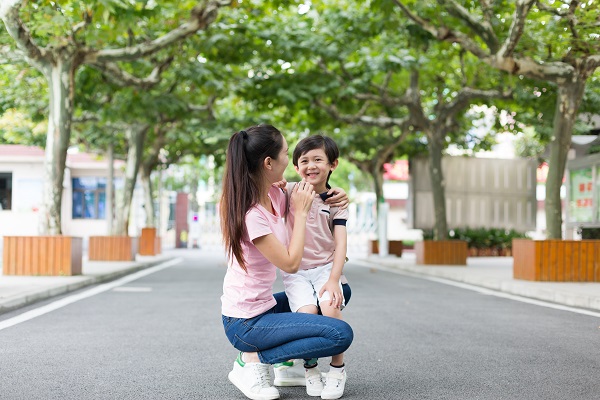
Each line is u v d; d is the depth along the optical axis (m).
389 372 5.00
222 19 16.33
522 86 16.58
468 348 6.05
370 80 17.69
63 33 12.02
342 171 47.53
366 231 46.66
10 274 13.02
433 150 19.67
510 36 11.83
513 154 39.56
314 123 20.47
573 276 12.59
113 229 22.77
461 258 19.25
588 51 12.01
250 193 3.81
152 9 12.20
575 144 20.67
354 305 9.59
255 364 4.05
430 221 22.73
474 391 4.37
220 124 21.59
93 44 14.05
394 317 8.25
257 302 3.94
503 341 6.45
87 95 17.33
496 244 29.72
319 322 3.82
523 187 23.52
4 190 38.03
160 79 16.84
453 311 8.91
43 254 13.06
